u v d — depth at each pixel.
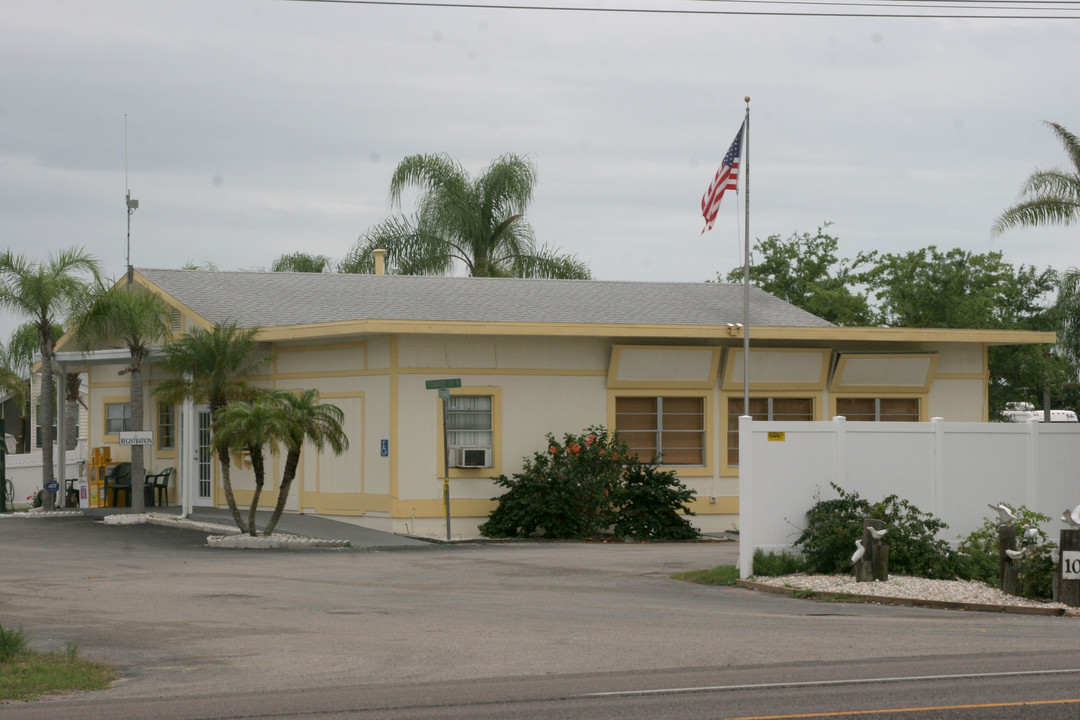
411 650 11.91
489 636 12.78
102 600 15.70
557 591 16.97
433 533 26.23
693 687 9.87
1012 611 14.99
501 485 26.30
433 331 25.72
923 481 18.72
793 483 18.14
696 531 26.91
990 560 18.02
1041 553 15.86
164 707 9.30
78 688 10.11
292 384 28.33
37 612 14.60
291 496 28.78
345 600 15.84
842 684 9.95
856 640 12.47
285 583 17.67
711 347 28.69
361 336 26.97
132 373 28.22
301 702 9.41
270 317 29.11
